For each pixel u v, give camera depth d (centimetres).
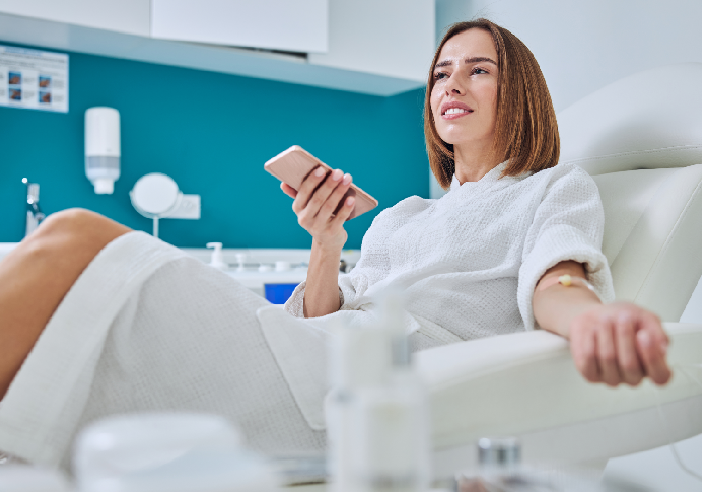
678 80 120
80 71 251
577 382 68
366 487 29
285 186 109
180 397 73
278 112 287
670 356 77
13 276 67
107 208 256
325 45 252
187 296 73
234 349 73
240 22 238
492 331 103
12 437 64
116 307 68
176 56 254
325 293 118
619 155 122
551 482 41
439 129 123
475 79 118
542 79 120
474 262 107
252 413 73
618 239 104
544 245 87
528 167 115
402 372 31
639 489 45
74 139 251
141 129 261
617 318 55
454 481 40
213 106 274
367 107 308
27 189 243
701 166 104
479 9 282
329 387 74
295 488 44
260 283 232
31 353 66
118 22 221
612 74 220
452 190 124
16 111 242
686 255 99
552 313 74
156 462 25
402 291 108
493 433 63
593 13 226
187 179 270
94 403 72
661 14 203
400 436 29
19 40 237
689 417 78
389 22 269
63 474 67
